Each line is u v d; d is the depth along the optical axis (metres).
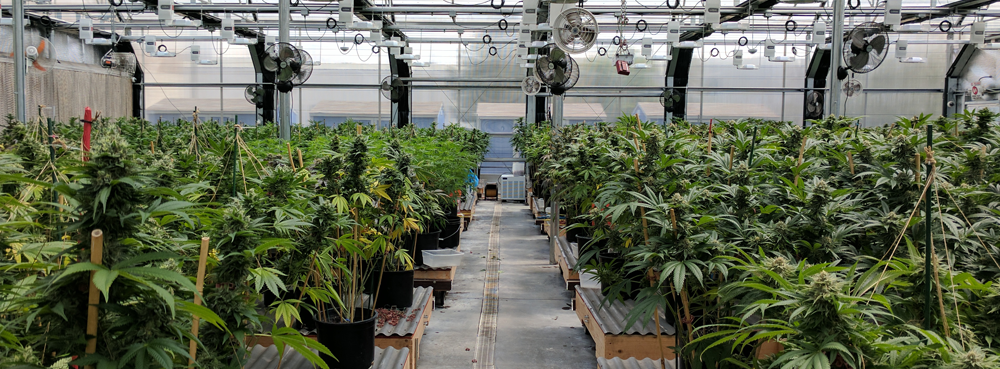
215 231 2.60
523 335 5.89
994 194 3.36
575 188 5.65
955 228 2.84
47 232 2.62
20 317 2.04
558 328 6.11
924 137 4.72
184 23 13.66
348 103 20.80
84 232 1.80
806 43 17.02
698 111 20.84
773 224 3.18
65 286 1.80
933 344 1.89
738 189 3.45
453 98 20.94
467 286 7.84
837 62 9.30
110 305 1.79
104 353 1.86
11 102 15.42
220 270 2.50
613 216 3.19
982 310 2.17
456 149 9.41
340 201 3.80
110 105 18.98
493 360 5.21
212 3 14.80
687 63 19.78
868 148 4.41
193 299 2.17
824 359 1.88
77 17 17.19
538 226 12.89
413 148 6.35
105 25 17.03
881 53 9.95
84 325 1.83
